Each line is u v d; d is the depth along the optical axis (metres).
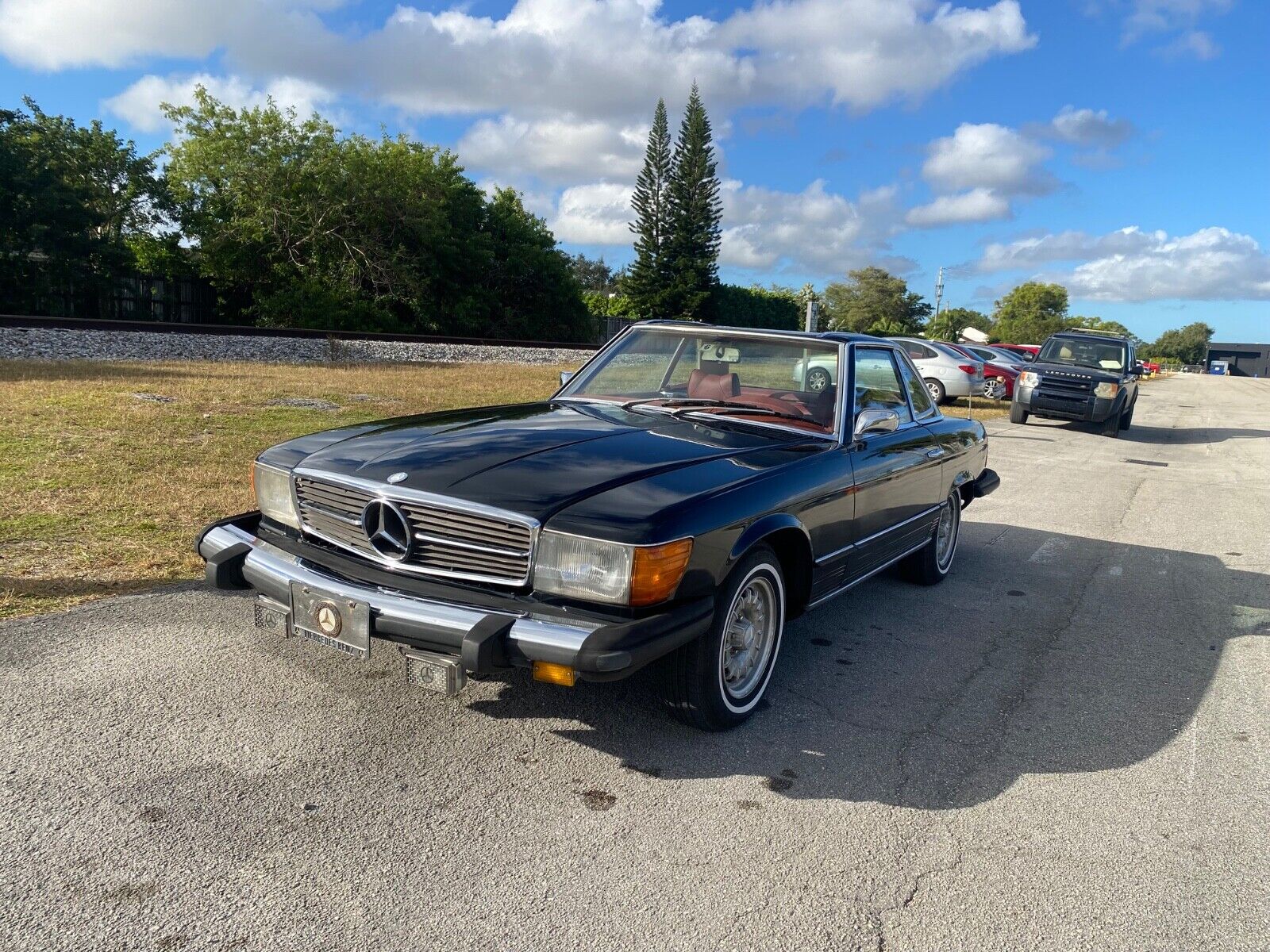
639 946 2.24
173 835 2.58
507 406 4.51
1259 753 3.56
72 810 2.67
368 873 2.47
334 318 35.06
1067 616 5.32
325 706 3.46
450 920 2.30
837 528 4.02
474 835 2.69
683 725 3.50
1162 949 2.35
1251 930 2.45
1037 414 16.92
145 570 4.84
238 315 36.84
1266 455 14.23
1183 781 3.29
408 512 3.09
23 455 7.24
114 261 33.22
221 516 5.93
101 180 35.09
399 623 2.92
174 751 3.05
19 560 4.85
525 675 3.86
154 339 18.03
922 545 5.45
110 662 3.72
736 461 3.55
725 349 4.58
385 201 37.22
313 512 3.42
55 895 2.30
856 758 3.35
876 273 92.19
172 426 9.04
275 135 35.28
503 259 45.22
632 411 4.30
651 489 3.11
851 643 4.64
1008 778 3.26
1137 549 7.20
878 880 2.59
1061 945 2.35
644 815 2.86
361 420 10.57
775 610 3.67
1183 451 14.56
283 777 2.94
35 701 3.35
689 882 2.52
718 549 3.12
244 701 3.45
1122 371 16.89
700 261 57.19
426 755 3.15
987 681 4.20
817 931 2.35
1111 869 2.71
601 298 65.00
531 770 3.10
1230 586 6.14
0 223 30.03
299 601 3.19
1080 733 3.68
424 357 23.28
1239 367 135.75
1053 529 7.84
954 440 5.59
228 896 2.34
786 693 3.93
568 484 3.09
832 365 4.37
